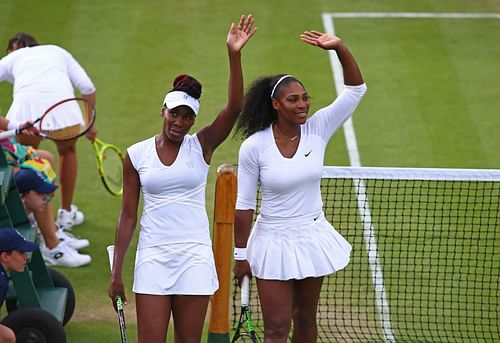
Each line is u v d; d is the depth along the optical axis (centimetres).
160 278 2212
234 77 2200
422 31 5497
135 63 5075
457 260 3362
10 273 2633
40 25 5450
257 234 2353
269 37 5384
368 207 3675
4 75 3597
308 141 2316
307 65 5088
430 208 3678
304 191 2303
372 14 5697
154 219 2231
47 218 3312
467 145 4359
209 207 3822
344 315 3050
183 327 2241
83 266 3372
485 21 5638
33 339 2609
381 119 4575
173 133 2189
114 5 5753
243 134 2361
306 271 2295
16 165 3234
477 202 3716
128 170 2245
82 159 4228
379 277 3256
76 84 3600
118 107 4653
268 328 2336
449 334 2950
